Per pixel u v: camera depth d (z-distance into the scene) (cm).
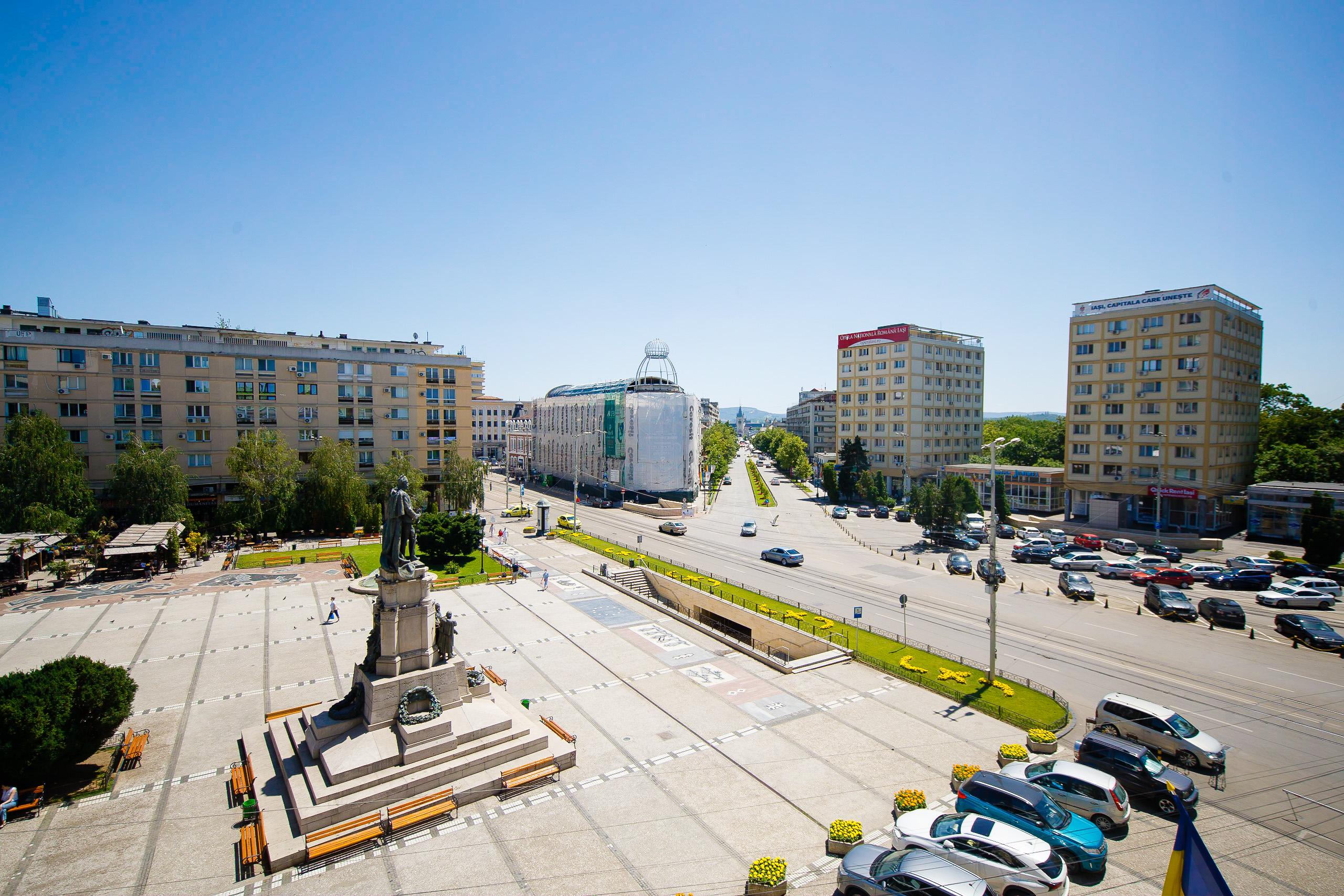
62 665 2397
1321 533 5647
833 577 5803
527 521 9219
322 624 4309
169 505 6394
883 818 2186
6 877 1872
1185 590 5344
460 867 1947
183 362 7306
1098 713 2762
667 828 2145
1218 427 7638
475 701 2670
